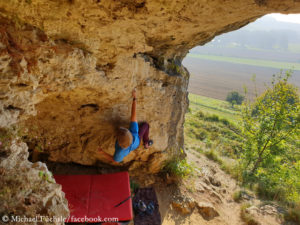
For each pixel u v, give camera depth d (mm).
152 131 5371
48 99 3902
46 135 4582
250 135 10070
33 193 2455
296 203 7055
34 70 2719
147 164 5848
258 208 6543
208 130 17609
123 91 4297
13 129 2818
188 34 3996
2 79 2426
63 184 4277
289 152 10938
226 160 10398
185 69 6445
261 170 8938
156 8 2756
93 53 3451
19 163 2693
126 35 3430
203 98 46562
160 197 5535
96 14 2750
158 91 5035
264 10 2846
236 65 127250
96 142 4980
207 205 5664
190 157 9250
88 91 3855
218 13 2967
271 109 9461
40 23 2625
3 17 2342
